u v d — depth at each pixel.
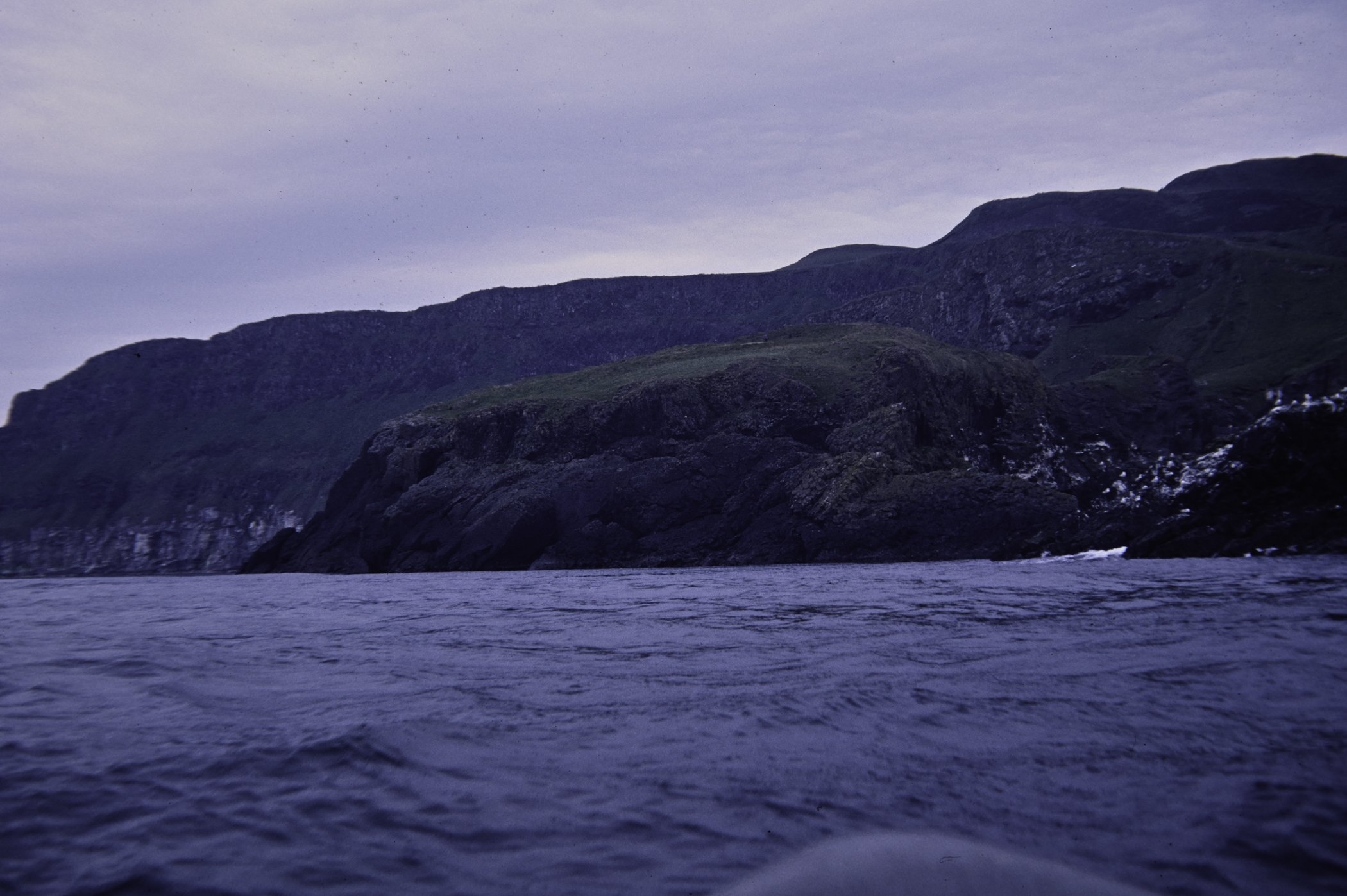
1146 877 5.95
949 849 6.46
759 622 24.09
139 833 7.19
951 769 8.52
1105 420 114.25
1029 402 113.50
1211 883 5.84
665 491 94.50
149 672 15.73
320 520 116.38
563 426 106.75
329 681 14.51
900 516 84.38
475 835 7.08
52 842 7.02
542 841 6.92
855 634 20.05
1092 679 13.05
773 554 88.50
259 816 7.56
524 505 96.56
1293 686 12.02
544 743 9.83
